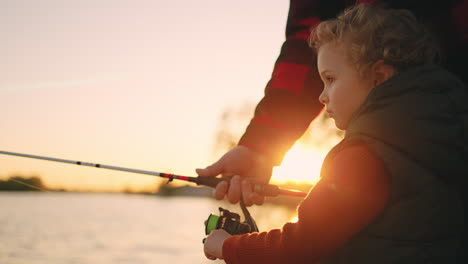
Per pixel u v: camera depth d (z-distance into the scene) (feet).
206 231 5.76
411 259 4.26
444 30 5.66
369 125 4.47
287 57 6.91
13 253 22.90
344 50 4.97
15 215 46.39
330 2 6.68
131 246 28.40
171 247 28.68
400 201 4.30
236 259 4.97
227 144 33.65
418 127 4.32
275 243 4.73
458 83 4.68
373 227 4.41
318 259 4.58
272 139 6.77
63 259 22.24
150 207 73.20
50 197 82.53
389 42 4.78
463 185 4.42
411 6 5.68
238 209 34.78
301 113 6.84
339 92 5.00
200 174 6.75
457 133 4.36
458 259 4.38
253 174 6.87
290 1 7.09
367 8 5.02
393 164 4.30
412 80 4.50
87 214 53.47
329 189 4.50
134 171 6.86
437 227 4.26
